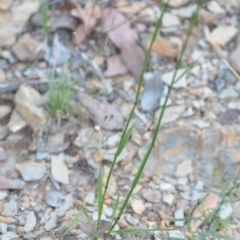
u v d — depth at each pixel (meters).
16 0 0.97
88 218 0.74
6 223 0.76
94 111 0.86
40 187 0.80
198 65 0.92
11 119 0.86
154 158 0.84
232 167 0.85
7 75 0.90
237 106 0.88
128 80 0.91
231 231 0.78
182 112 0.87
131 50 0.92
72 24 0.94
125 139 0.69
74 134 0.84
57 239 0.75
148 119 0.87
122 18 0.96
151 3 0.99
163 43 0.94
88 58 0.92
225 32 0.96
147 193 0.81
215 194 0.81
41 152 0.83
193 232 0.77
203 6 0.99
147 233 0.77
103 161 0.83
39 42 0.93
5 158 0.82
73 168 0.83
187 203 0.81
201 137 0.85
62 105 0.85
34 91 0.87
